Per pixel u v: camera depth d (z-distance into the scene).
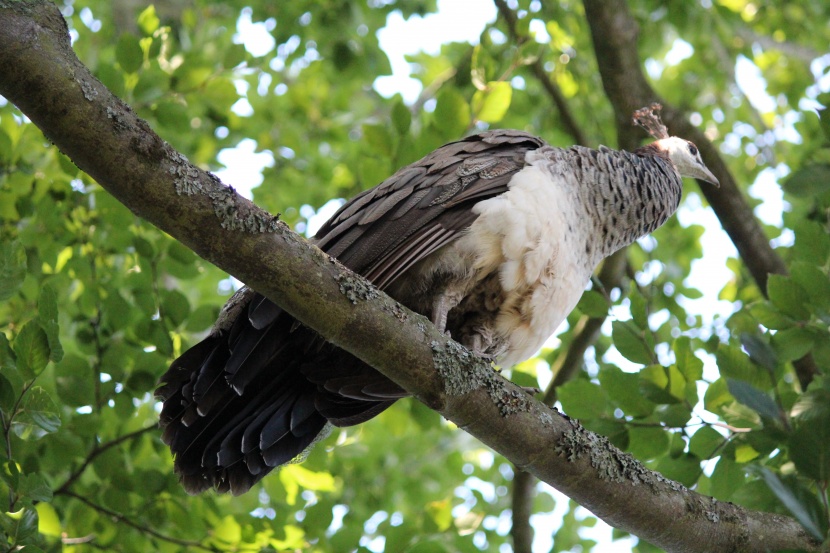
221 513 10.31
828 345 8.05
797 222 8.70
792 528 6.93
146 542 10.05
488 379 6.23
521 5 14.65
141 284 10.58
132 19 16.25
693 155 10.92
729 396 8.21
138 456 10.49
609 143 16.39
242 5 16.38
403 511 15.41
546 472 6.43
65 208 11.08
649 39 16.47
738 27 16.91
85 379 9.88
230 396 7.18
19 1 5.30
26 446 9.31
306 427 7.44
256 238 5.59
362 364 7.21
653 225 8.95
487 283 7.59
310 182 15.98
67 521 10.10
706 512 6.71
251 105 16.39
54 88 5.18
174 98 11.59
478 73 10.79
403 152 10.80
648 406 8.47
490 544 13.95
